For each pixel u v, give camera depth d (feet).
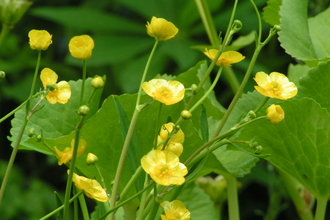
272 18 3.90
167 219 2.67
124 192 2.72
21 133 2.69
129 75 9.10
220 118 3.50
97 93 3.39
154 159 2.62
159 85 2.69
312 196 3.70
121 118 2.81
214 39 4.16
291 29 3.45
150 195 2.78
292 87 2.77
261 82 2.78
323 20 3.87
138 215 2.75
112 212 2.70
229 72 4.16
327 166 3.10
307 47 3.44
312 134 3.05
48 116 3.34
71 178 2.62
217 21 9.37
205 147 2.74
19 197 10.16
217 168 3.27
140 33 9.64
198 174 3.33
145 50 9.57
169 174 2.60
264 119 3.05
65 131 3.35
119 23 9.61
